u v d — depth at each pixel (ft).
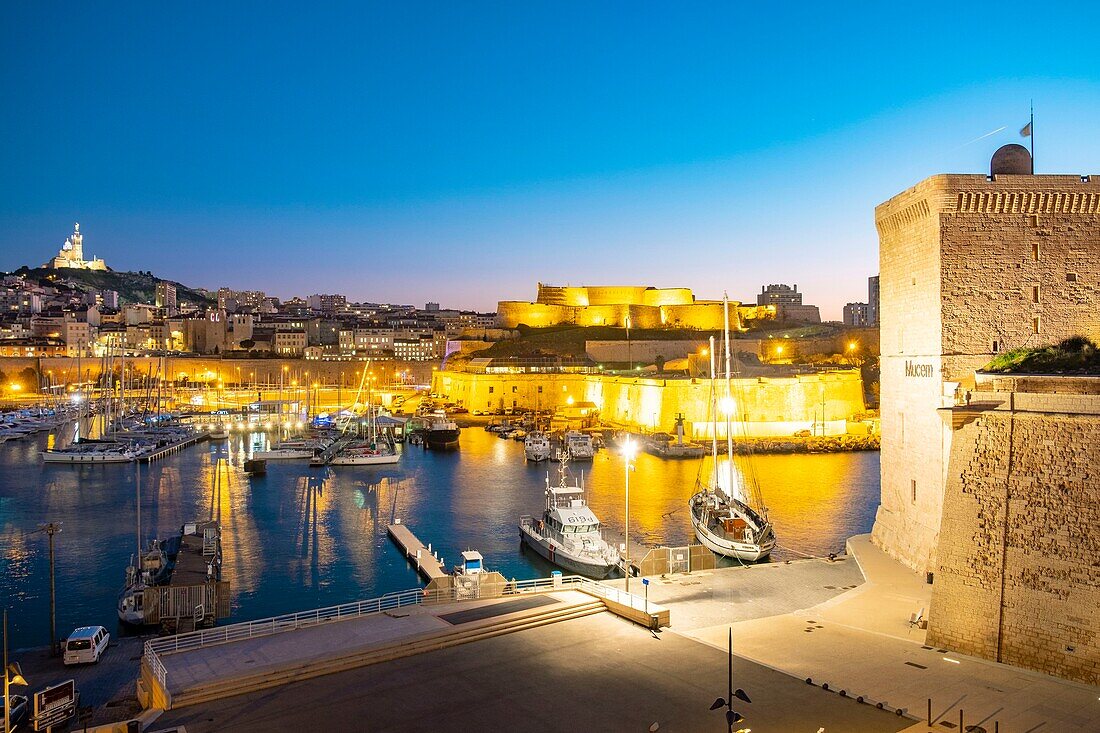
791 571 156.15
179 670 101.50
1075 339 140.26
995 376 118.83
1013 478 110.42
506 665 105.70
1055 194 140.56
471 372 605.73
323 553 211.20
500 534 230.48
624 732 85.35
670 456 374.63
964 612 110.32
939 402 140.87
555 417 506.48
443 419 459.73
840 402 456.86
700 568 159.33
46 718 97.30
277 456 384.88
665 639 115.85
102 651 133.69
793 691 95.76
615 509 258.57
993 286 140.87
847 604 131.95
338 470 352.49
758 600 136.26
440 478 328.90
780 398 438.40
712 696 94.53
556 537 198.39
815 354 631.97
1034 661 102.78
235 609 166.30
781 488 293.02
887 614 126.52
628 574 139.23
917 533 150.41
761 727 85.71
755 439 409.08
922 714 88.94
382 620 122.11
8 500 286.05
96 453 373.81
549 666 105.09
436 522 246.88
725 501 223.92
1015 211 140.97
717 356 540.11
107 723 99.66
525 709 91.45
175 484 319.47
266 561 203.51
